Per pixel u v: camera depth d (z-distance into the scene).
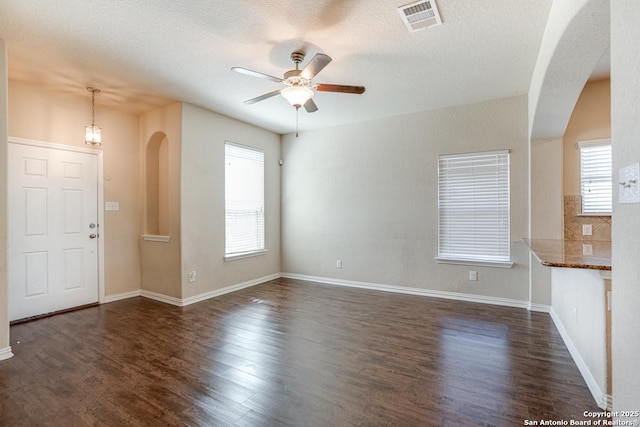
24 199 3.46
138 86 3.54
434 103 4.12
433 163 4.36
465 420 1.79
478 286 4.10
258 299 4.28
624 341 1.13
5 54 2.55
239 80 3.38
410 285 4.54
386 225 4.71
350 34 2.53
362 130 4.89
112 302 4.15
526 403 1.95
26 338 2.96
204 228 4.31
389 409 1.90
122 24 2.37
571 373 2.30
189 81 3.41
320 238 5.31
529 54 2.83
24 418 1.83
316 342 2.87
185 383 2.19
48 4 2.13
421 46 2.71
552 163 3.62
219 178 4.54
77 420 1.81
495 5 2.17
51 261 3.66
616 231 1.19
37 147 3.55
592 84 3.52
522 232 3.84
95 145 4.02
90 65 3.03
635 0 1.02
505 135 3.92
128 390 2.11
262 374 2.31
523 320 3.40
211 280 4.40
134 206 4.46
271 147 5.51
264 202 5.36
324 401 1.98
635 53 1.02
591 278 2.11
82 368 2.40
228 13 2.25
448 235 4.30
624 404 1.14
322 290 4.75
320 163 5.29
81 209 3.93
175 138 4.07
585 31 1.93
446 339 2.92
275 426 1.76
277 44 2.67
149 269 4.38
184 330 3.17
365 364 2.46
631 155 1.05
